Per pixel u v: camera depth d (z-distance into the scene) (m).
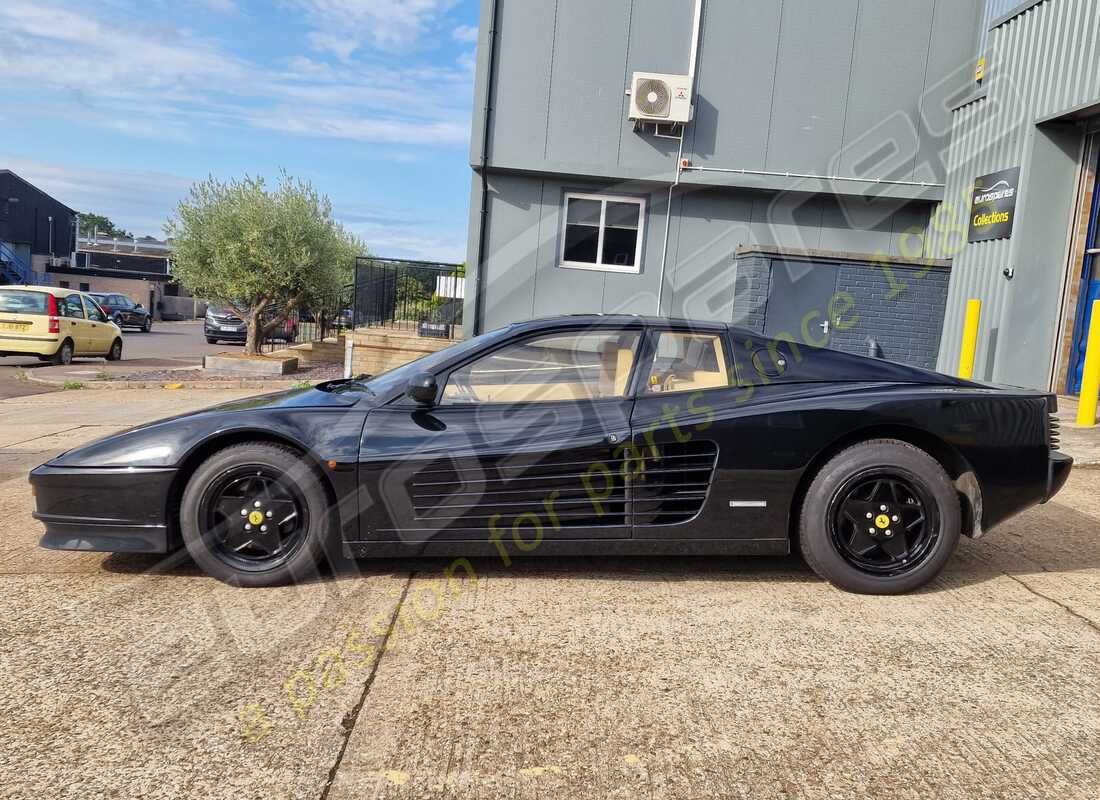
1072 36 7.04
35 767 1.98
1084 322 7.72
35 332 14.41
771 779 1.96
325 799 1.88
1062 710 2.30
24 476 5.39
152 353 19.72
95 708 2.27
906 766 2.02
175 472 3.08
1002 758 2.05
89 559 3.56
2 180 48.34
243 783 1.93
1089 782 1.95
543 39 9.56
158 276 51.06
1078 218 7.57
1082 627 2.89
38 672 2.47
